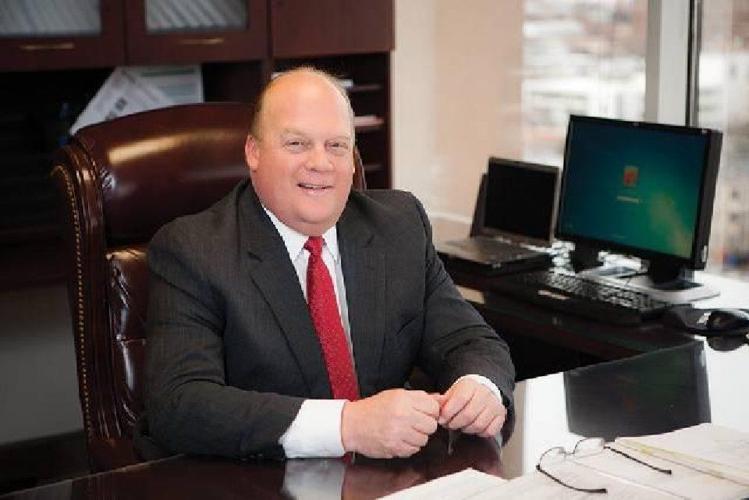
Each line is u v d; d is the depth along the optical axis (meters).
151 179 2.33
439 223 5.07
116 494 1.60
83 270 2.29
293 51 3.98
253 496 1.58
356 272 2.16
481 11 4.76
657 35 3.84
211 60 3.84
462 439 1.80
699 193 2.84
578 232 3.18
